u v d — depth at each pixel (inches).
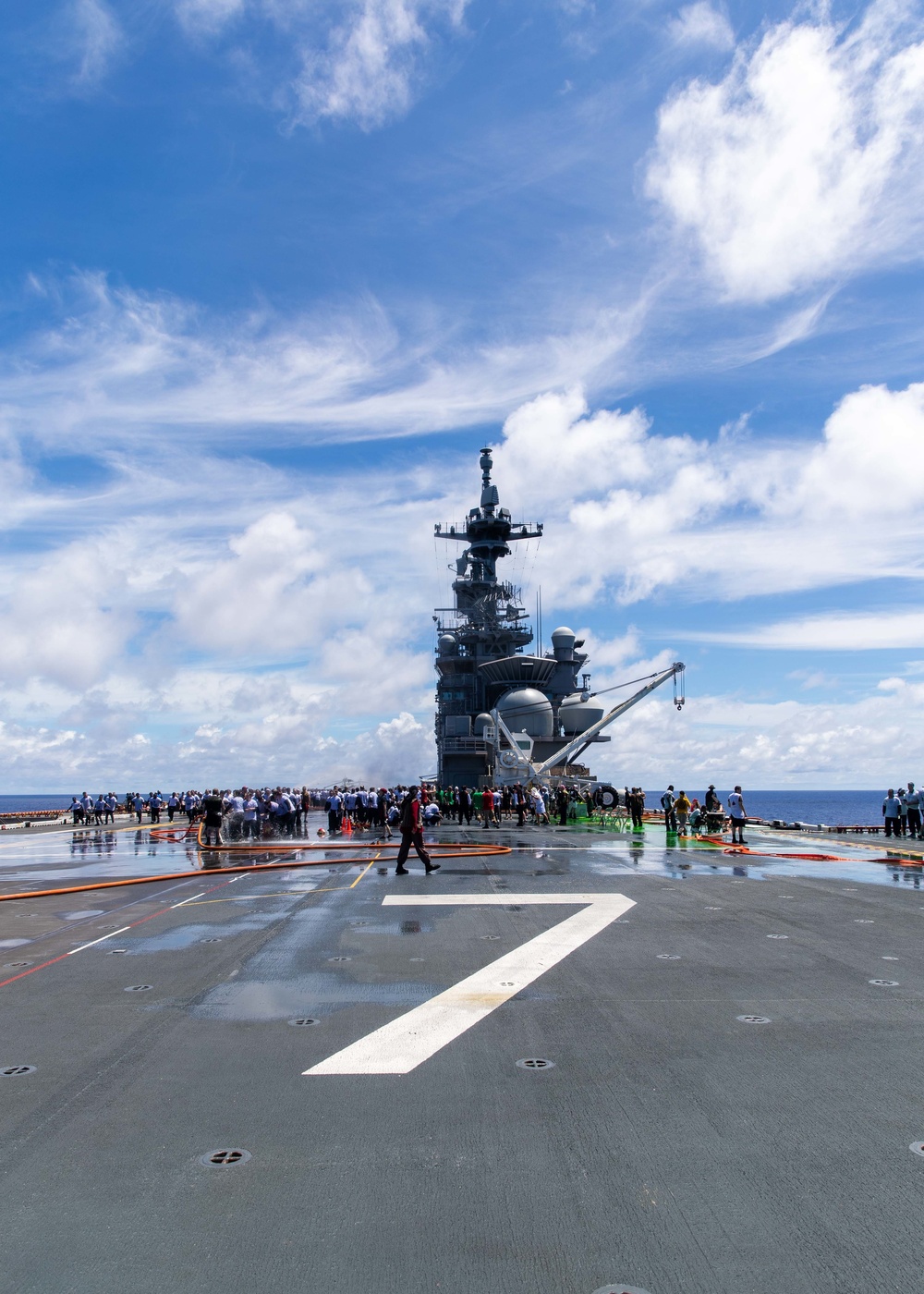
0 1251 170.2
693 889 652.7
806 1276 160.1
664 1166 203.9
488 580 2731.3
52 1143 218.5
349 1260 166.2
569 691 2549.2
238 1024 316.8
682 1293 155.1
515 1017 322.3
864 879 718.5
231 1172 202.2
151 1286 158.7
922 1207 185.0
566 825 1551.4
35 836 1438.2
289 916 551.2
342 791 1652.3
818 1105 239.3
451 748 2326.5
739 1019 319.6
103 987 373.4
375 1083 257.3
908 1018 319.9
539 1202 187.6
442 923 514.0
